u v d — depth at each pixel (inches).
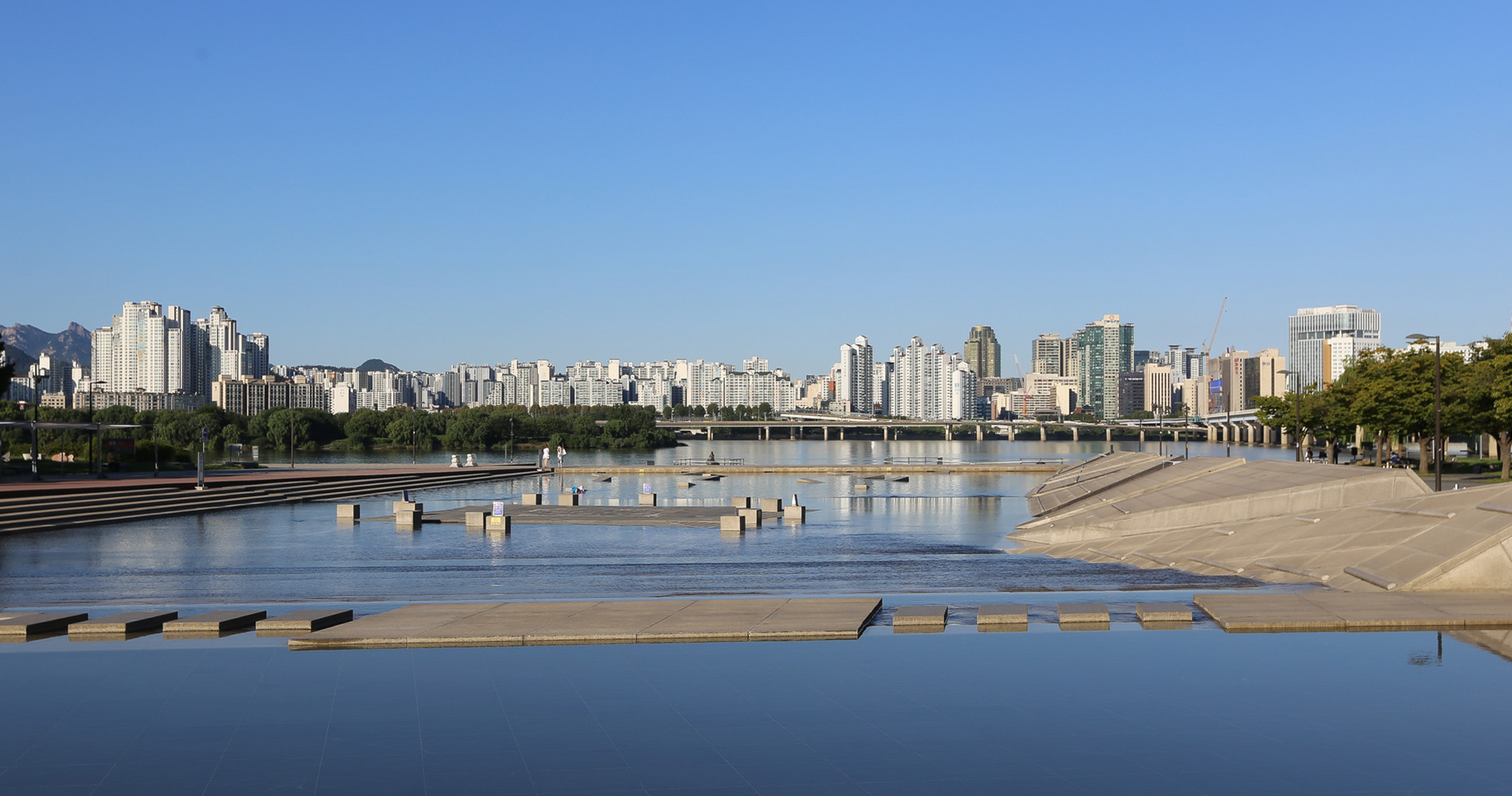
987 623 1056.2
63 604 1392.7
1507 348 3543.3
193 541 2256.4
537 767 629.6
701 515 2947.8
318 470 4849.9
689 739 682.8
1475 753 642.8
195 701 780.0
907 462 7834.6
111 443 4259.4
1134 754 646.5
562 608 1165.7
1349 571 1393.9
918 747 663.1
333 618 1103.6
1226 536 1824.6
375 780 607.5
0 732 700.0
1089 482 3609.7
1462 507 1434.5
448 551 2098.9
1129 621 1078.4
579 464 7209.6
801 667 881.5
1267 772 611.8
